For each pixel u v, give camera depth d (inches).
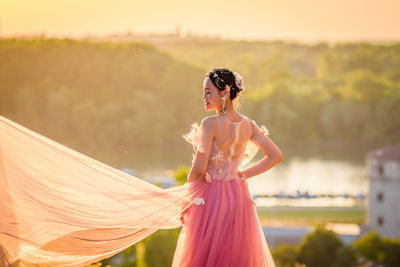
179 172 703.1
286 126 4296.3
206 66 4505.4
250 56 5920.3
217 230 139.2
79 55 3722.9
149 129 3804.1
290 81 5359.3
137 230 140.6
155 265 622.8
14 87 3344.0
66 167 139.8
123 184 143.2
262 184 2669.8
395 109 4249.5
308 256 1166.3
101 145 3435.0
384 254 1286.9
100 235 137.4
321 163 3462.1
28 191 133.6
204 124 139.9
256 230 147.8
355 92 4490.7
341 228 1798.7
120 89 3956.7
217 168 142.9
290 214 2015.3
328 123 4375.0
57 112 3390.7
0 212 129.4
